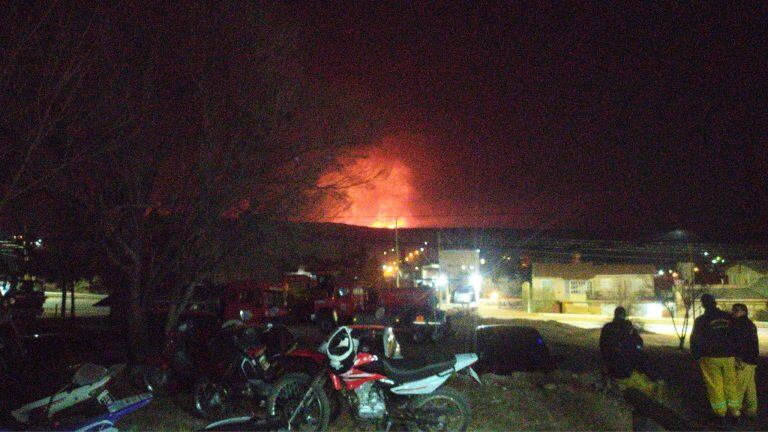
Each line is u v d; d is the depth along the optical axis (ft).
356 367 24.81
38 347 46.44
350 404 25.36
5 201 28.07
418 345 83.05
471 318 140.05
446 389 25.62
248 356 28.63
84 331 65.51
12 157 29.58
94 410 21.04
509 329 50.01
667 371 55.31
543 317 172.96
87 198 37.65
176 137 39.83
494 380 36.45
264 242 43.65
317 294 100.42
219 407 29.22
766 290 172.76
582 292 209.97
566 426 27.22
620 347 33.78
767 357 76.43
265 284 86.02
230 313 82.28
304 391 25.68
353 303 104.06
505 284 267.39
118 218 39.45
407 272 236.02
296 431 24.77
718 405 32.86
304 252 47.65
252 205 42.14
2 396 22.53
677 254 221.05
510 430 26.66
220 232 42.27
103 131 34.24
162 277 42.24
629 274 208.85
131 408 21.67
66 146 32.89
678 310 173.99
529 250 244.83
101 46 31.89
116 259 40.65
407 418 24.97
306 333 82.58
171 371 35.06
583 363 60.85
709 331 33.14
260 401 28.60
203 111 38.93
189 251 42.11
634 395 14.60
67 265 52.75
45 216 40.01
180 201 40.98
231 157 39.78
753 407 33.94
